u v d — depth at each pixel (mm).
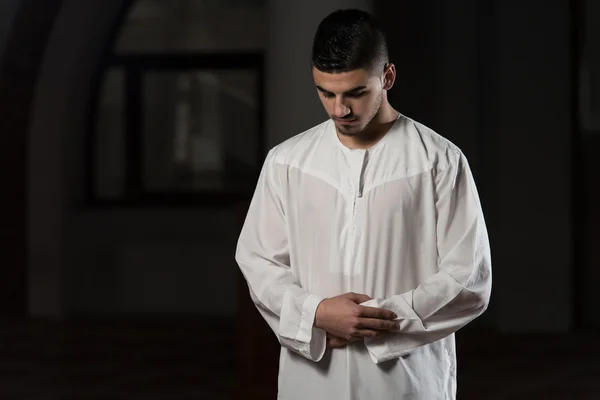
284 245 2557
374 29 2277
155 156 9750
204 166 9711
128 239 9461
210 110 9672
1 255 9547
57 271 9391
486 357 7480
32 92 9344
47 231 9375
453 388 2549
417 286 2441
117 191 9758
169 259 9422
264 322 4832
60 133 9336
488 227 8742
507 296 8500
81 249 9477
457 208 2422
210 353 7676
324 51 2234
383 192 2416
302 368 2508
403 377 2426
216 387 6531
